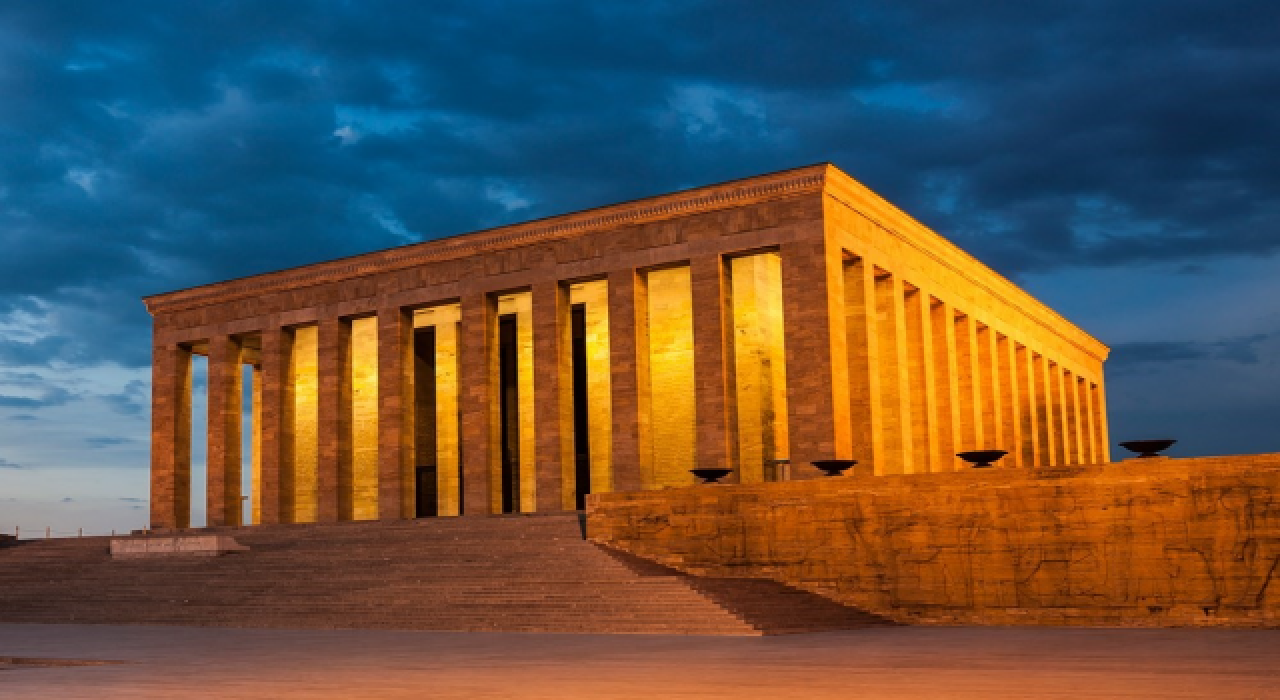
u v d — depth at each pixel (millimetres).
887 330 47250
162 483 57719
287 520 54531
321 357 54281
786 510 36125
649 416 46844
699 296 45312
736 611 29344
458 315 54500
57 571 44500
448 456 53844
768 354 48406
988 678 18516
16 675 21734
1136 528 31172
